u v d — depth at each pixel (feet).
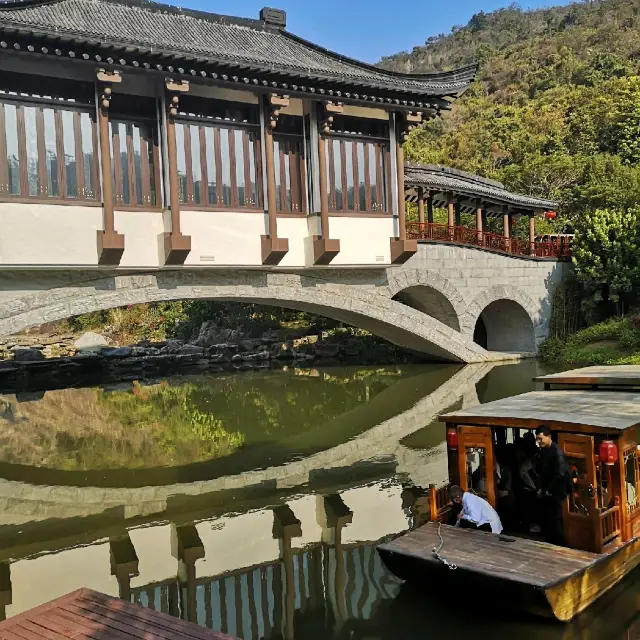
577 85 211.82
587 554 25.07
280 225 66.23
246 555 32.40
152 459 52.65
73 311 59.47
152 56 53.93
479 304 92.38
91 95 55.93
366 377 87.66
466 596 24.94
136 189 58.70
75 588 29.40
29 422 69.77
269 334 123.13
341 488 42.57
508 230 102.37
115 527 37.35
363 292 79.46
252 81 59.36
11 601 28.19
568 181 134.10
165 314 152.15
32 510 40.68
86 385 96.94
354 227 69.51
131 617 20.86
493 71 259.80
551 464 26.50
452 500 29.63
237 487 43.96
